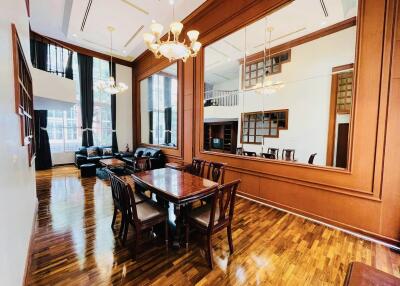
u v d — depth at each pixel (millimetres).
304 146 3756
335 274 1721
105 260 1872
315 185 2754
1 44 1215
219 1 3822
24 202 1815
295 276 1692
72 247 2074
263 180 3396
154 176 2611
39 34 5398
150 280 1627
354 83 2340
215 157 4246
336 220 2570
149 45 2873
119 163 5254
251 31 3992
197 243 2182
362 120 2307
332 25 3361
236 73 5891
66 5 4121
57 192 3879
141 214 2004
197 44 2861
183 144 5180
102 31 5062
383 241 2203
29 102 2727
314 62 3646
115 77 7348
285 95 4109
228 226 1997
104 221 2684
